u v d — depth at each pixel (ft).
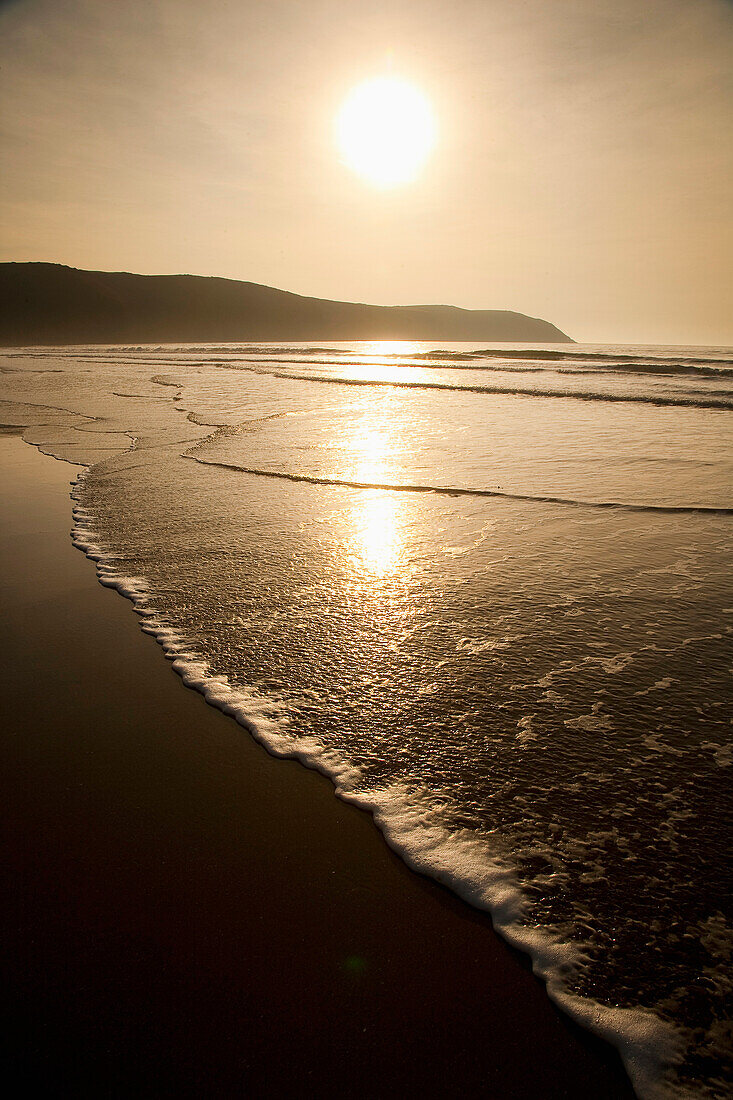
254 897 5.77
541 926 5.45
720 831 6.33
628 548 14.23
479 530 15.64
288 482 20.80
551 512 16.97
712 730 7.88
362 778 7.33
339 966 5.10
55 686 9.33
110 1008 4.80
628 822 6.52
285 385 53.11
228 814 6.81
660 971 5.01
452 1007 4.78
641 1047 4.48
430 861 6.15
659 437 27.37
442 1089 4.24
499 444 26.37
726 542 14.39
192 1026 4.66
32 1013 4.78
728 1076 4.27
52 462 25.18
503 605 11.54
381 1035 4.59
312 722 8.36
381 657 9.86
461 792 7.06
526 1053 4.46
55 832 6.58
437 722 8.25
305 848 6.33
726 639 10.09
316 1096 4.20
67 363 94.07
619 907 5.58
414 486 19.89
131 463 24.30
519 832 6.47
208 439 28.78
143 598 12.24
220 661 9.89
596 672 9.27
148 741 8.04
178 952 5.23
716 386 49.42
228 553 14.40
